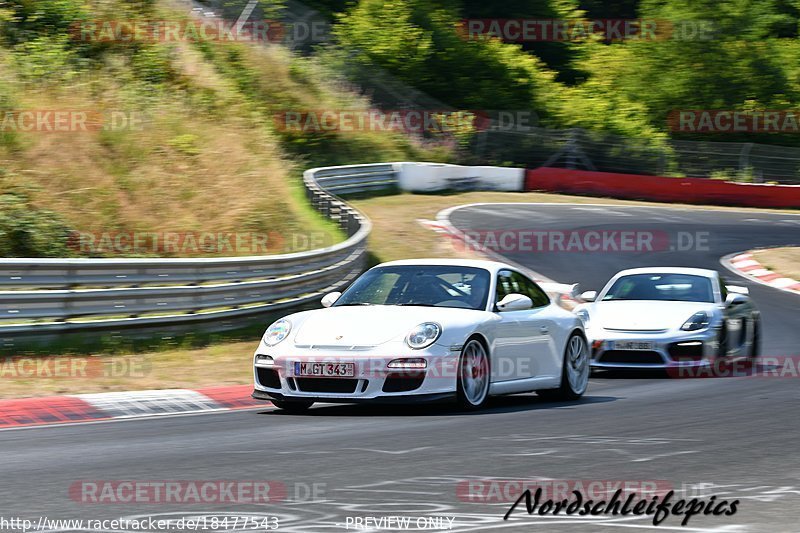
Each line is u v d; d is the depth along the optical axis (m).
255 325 50.00
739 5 175.38
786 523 15.45
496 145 138.38
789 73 178.00
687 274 47.44
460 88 153.38
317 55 139.62
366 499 17.05
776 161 145.38
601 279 75.12
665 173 142.38
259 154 88.88
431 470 19.89
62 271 40.38
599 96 169.75
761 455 22.00
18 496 17.47
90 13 95.94
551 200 120.81
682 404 32.16
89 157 68.25
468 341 29.83
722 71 173.75
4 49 81.69
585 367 35.31
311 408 31.66
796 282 76.81
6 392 31.94
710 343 41.97
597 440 24.05
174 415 30.14
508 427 26.44
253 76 121.12
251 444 23.62
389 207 102.19
